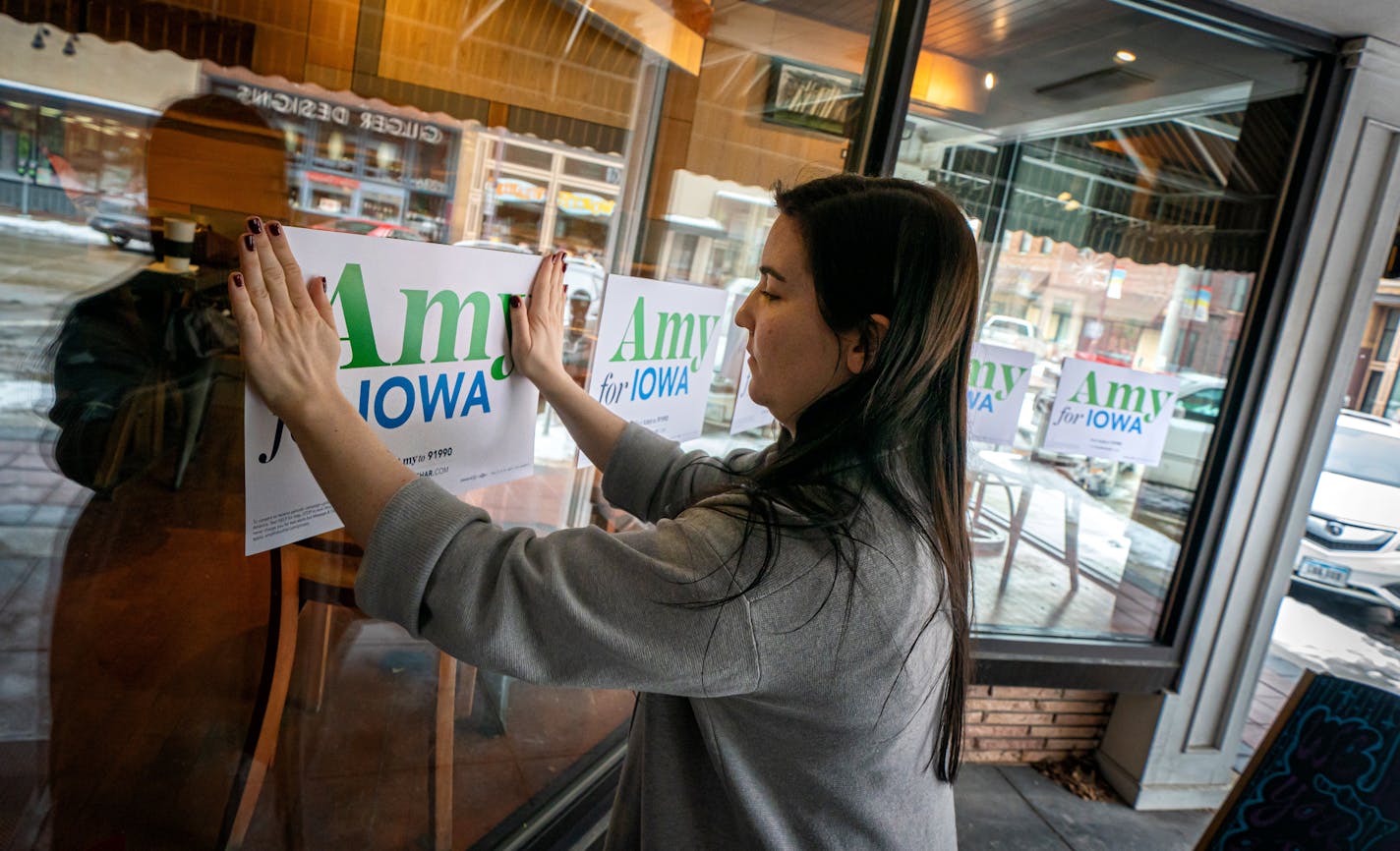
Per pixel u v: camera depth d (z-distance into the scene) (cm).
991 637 283
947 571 75
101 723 113
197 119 99
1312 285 280
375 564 68
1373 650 514
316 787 147
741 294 215
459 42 133
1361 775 161
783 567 66
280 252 77
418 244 101
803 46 209
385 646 156
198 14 97
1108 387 291
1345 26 260
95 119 89
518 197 151
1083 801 302
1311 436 290
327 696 147
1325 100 271
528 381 129
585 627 65
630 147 174
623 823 91
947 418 77
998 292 280
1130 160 279
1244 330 284
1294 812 166
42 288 89
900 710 71
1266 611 299
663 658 65
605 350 151
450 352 111
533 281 123
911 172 260
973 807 286
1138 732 306
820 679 68
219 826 130
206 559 120
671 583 66
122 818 117
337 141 118
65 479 100
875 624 68
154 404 106
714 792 80
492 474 126
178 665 121
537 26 145
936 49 248
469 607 65
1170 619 299
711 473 109
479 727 186
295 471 96
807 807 73
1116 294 289
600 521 205
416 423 108
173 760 123
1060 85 267
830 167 227
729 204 205
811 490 71
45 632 104
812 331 77
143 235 97
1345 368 287
